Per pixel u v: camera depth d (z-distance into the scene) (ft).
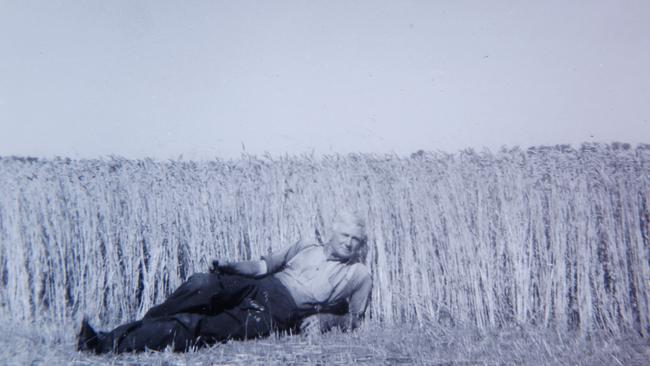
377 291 17.83
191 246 19.04
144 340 12.24
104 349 11.98
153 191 19.04
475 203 18.12
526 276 17.29
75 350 12.34
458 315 17.42
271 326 14.29
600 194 17.20
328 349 13.28
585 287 16.71
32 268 18.20
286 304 14.69
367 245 18.11
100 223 18.56
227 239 19.33
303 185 19.20
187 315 12.91
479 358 12.15
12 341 13.42
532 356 12.24
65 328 15.64
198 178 19.71
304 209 18.97
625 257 16.75
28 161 19.98
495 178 18.33
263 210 19.36
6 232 18.34
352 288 15.70
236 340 13.91
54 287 18.15
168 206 18.97
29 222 18.22
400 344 13.82
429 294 17.60
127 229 18.52
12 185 18.40
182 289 13.60
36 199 18.37
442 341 14.37
